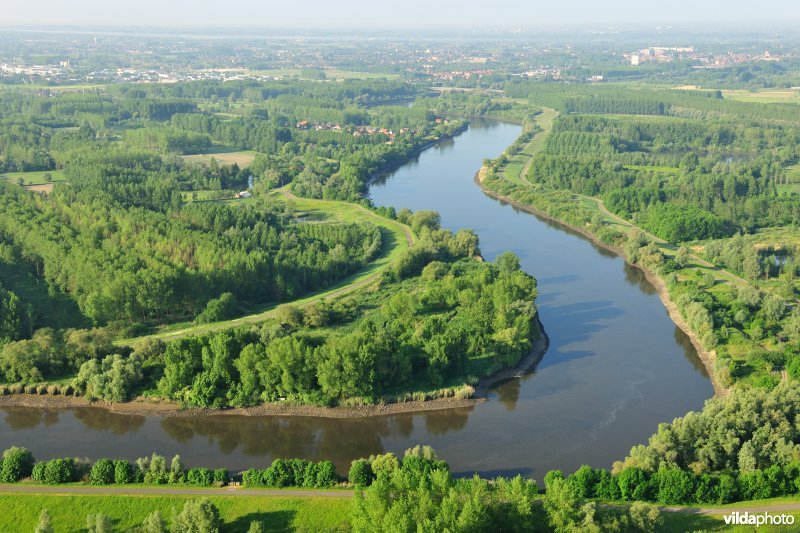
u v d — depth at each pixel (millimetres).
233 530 181500
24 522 186750
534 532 168125
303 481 199750
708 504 185875
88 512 189250
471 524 162125
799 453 195375
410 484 177000
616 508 177375
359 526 168250
